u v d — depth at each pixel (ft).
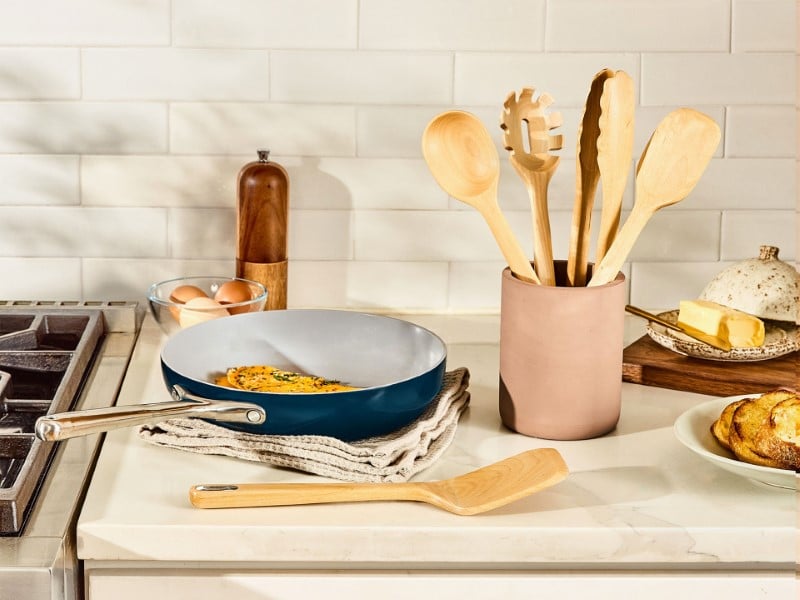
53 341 4.63
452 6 4.90
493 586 3.07
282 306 4.84
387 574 3.06
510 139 3.55
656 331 4.42
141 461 3.38
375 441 3.42
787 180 5.15
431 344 3.90
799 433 3.14
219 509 3.05
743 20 4.98
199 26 4.85
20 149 4.92
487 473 3.23
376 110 4.99
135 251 5.08
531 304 3.52
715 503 3.18
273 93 4.95
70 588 2.94
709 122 3.40
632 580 3.10
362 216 5.11
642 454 3.53
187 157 4.99
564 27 4.95
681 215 5.18
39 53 4.83
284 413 3.29
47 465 3.29
